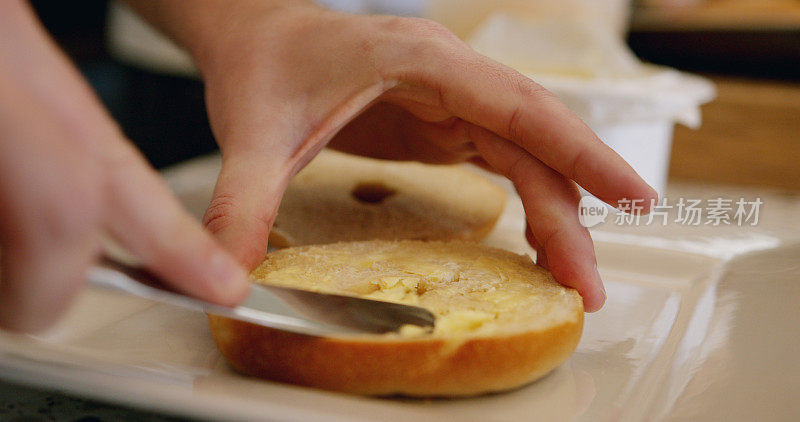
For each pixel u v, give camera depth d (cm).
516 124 38
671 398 35
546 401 35
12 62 28
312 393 31
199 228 30
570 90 61
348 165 52
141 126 117
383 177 51
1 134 27
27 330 29
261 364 34
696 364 37
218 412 29
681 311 41
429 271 37
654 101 62
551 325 35
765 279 44
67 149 28
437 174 52
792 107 101
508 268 39
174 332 38
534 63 69
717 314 41
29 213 28
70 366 30
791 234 49
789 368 36
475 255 40
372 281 36
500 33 71
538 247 39
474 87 38
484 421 31
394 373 34
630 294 43
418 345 33
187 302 30
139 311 39
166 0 45
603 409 34
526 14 73
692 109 69
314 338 33
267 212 37
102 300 40
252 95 39
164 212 29
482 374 34
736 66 118
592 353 38
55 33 119
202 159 67
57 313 29
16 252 28
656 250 46
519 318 35
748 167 105
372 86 39
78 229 28
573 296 37
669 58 122
